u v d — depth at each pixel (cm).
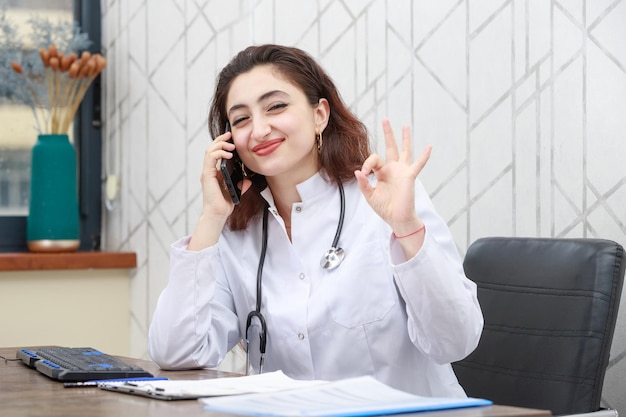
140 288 376
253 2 318
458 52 243
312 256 184
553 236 218
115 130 394
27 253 365
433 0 250
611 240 188
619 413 202
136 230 378
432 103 251
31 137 391
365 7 272
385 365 177
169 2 359
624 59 202
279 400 119
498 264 193
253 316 184
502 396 182
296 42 299
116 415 119
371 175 191
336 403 116
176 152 354
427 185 254
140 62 377
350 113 193
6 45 377
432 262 153
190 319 176
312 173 188
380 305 176
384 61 266
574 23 214
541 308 181
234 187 188
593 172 209
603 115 207
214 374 170
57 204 367
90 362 165
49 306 366
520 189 226
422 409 112
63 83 368
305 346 178
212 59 335
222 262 194
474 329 160
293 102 182
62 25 378
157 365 183
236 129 185
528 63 224
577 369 171
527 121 225
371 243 179
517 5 227
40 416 120
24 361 185
